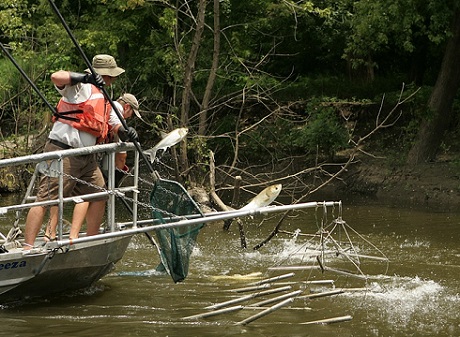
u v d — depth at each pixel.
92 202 9.09
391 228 14.88
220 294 9.50
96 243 8.91
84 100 8.80
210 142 22.42
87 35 20.75
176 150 17.41
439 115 21.22
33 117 21.33
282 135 22.55
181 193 8.86
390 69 27.83
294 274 9.93
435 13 19.09
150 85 21.08
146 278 10.28
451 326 8.30
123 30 20.97
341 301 9.23
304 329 8.13
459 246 12.95
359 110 24.30
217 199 15.22
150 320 8.36
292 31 24.48
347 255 9.96
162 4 19.16
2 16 20.06
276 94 24.50
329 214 16.72
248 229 14.59
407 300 9.34
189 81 16.97
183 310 8.77
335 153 22.27
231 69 20.98
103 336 7.80
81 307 8.82
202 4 16.92
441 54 25.14
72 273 8.93
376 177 21.08
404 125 23.66
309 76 27.41
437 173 20.33
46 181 8.76
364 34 20.31
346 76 27.77
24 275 8.53
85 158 8.85
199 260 11.56
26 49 21.62
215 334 7.90
